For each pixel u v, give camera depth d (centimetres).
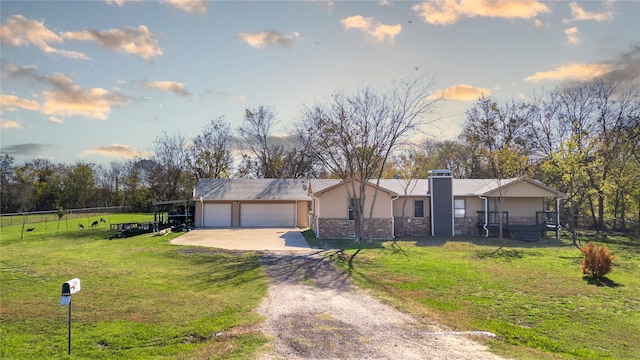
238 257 1841
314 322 910
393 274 1461
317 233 2673
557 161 2745
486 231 2814
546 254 1986
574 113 3338
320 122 2558
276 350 738
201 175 5200
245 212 3559
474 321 959
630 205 3297
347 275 1436
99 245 2298
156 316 960
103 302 1080
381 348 757
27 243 2458
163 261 1741
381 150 2536
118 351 756
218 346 762
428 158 3788
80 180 5769
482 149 3309
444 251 2055
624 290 1270
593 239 2659
